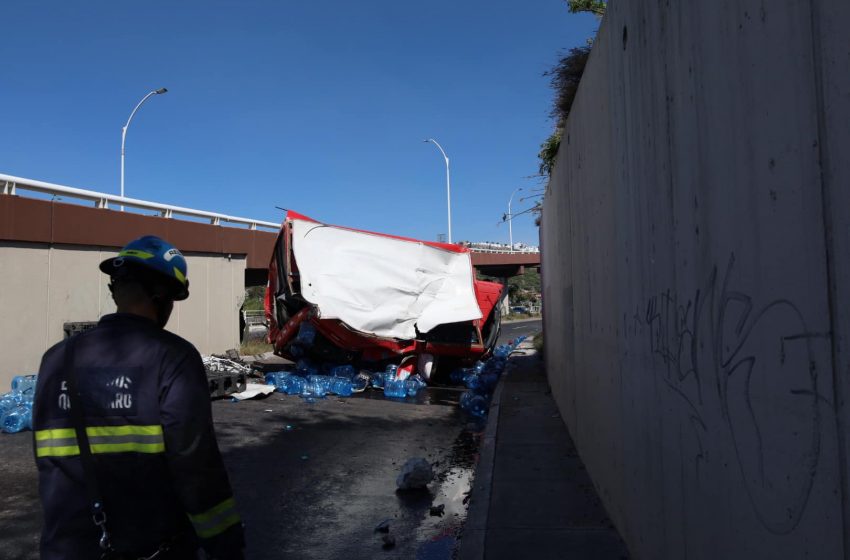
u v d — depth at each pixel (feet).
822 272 5.50
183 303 60.13
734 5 7.41
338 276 43.42
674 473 10.58
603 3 42.70
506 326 162.81
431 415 36.96
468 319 47.57
